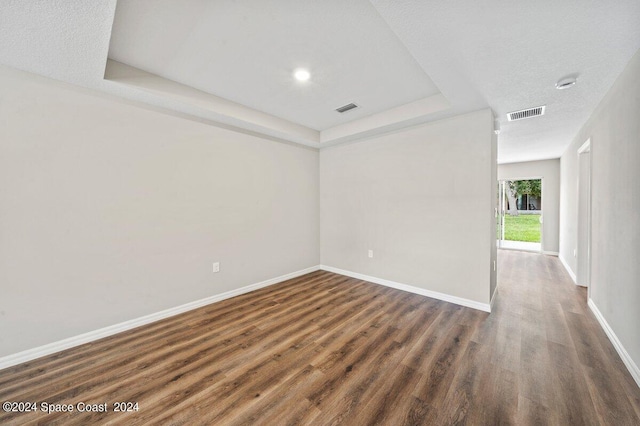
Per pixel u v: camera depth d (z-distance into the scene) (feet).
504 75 6.97
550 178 19.42
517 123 10.78
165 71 7.75
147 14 5.36
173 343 7.38
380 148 12.41
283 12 5.36
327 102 10.11
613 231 7.20
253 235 11.90
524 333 7.77
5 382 5.77
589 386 5.51
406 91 9.18
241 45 6.52
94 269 7.61
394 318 8.90
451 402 5.14
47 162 6.82
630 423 4.59
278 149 12.99
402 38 5.53
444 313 9.26
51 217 6.91
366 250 13.24
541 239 19.88
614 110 7.17
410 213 11.44
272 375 5.98
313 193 15.02
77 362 6.50
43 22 4.90
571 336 7.55
